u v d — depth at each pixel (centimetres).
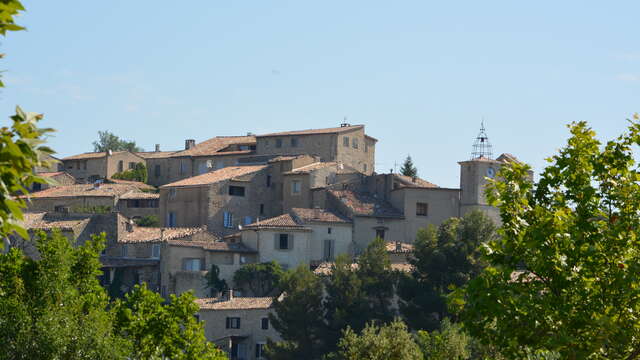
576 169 6612
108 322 9331
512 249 6316
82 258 10125
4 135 3603
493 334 6288
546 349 6350
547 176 6662
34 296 9300
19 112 3622
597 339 5919
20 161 3559
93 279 10125
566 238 6166
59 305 9288
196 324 10450
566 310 6000
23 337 8581
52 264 9469
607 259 6244
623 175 6612
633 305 6134
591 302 6106
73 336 8750
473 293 6122
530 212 6475
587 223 6303
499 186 6638
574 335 6094
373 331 16462
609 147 6681
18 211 3544
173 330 10231
